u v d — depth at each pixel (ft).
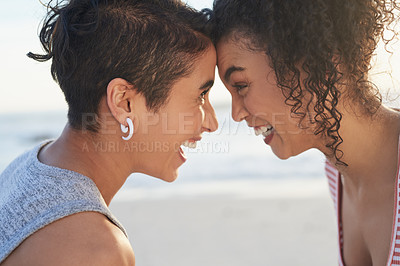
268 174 26.58
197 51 4.48
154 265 14.23
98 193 3.98
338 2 4.28
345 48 4.35
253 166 28.53
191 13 4.59
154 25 4.25
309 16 4.27
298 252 14.71
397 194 4.22
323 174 25.79
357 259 5.22
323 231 16.39
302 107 4.72
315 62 4.34
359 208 5.09
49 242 3.48
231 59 4.82
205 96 4.89
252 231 16.78
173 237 16.55
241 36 4.70
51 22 4.38
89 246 3.49
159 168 4.66
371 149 4.75
